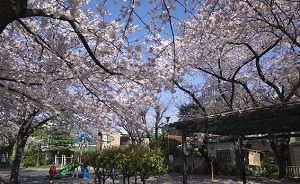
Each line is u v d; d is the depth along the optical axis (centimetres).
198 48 1023
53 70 668
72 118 727
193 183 1372
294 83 1250
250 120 718
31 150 3341
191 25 855
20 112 962
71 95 752
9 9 293
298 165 1636
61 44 645
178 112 2172
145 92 737
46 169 2850
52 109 672
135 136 1945
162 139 2361
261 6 771
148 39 614
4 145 2869
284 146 1484
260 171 1664
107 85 695
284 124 685
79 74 621
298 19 866
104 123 760
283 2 805
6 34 698
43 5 479
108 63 612
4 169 2748
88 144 2189
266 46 1097
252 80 1295
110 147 1070
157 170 901
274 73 1166
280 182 1352
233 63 1260
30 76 658
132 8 508
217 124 793
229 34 942
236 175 1712
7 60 670
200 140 1806
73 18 439
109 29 527
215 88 1453
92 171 2558
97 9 507
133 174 927
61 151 3189
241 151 1011
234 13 798
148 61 619
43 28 641
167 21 558
